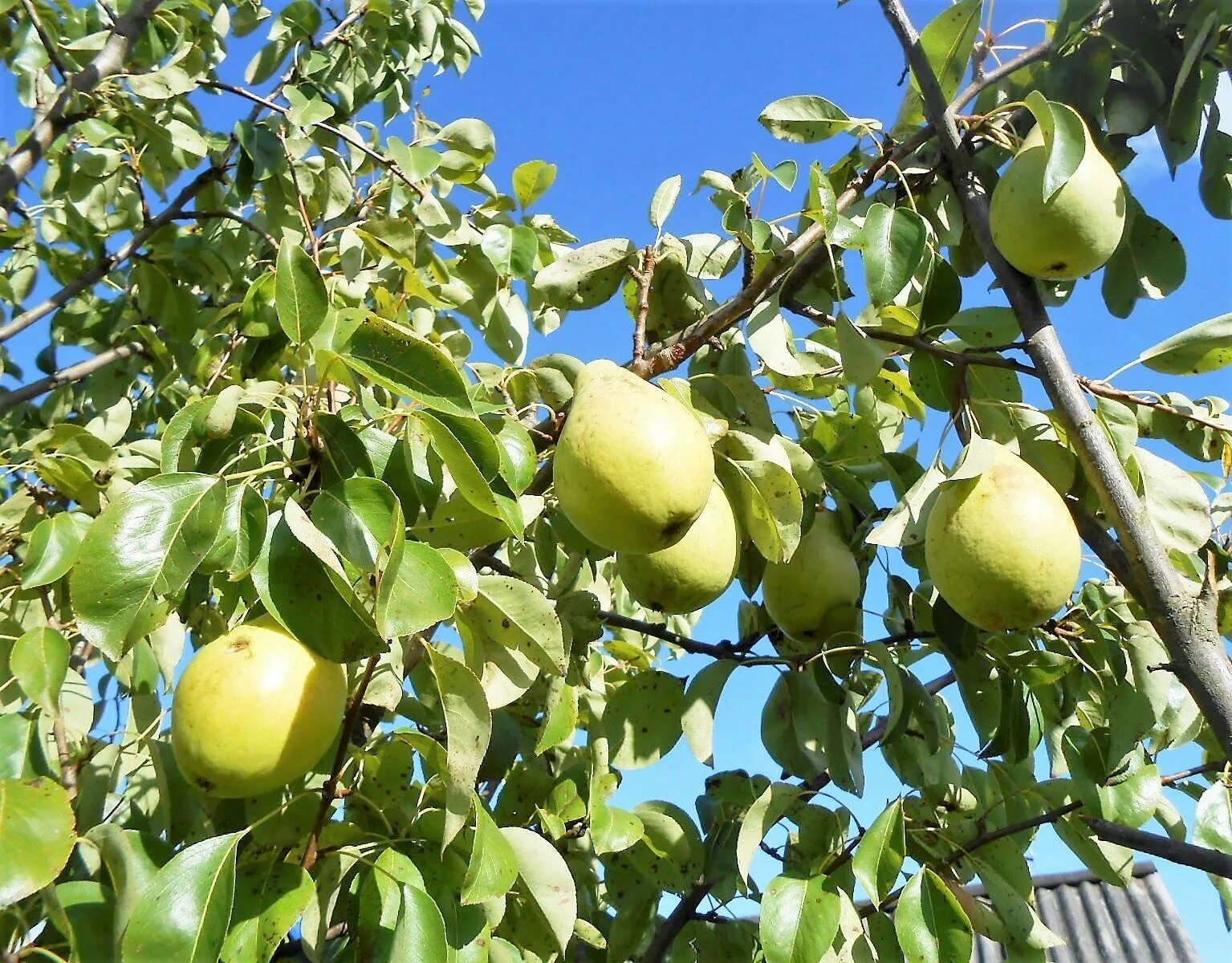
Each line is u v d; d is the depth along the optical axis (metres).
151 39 1.00
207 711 0.44
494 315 0.76
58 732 0.53
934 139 0.70
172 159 0.98
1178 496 0.60
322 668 0.46
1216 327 0.58
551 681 0.64
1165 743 0.67
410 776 0.54
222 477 0.45
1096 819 0.65
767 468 0.57
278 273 0.46
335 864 0.49
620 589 1.05
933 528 0.55
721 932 0.71
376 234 0.80
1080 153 0.55
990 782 0.71
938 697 0.76
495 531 0.56
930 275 0.61
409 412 0.48
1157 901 1.75
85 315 1.01
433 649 0.44
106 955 0.44
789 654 0.72
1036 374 0.57
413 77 1.18
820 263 0.63
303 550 0.45
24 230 1.09
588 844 0.71
